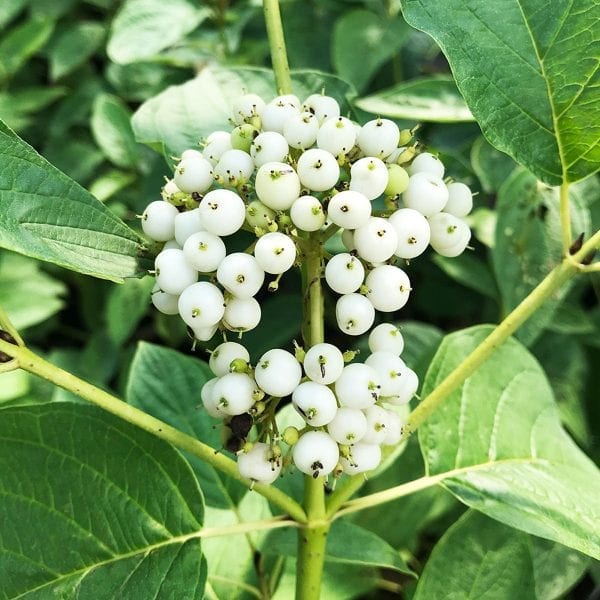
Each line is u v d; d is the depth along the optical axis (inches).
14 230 4.5
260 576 8.0
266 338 12.5
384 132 5.3
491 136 5.5
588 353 12.6
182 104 7.7
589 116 5.4
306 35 15.0
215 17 13.9
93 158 15.7
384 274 5.2
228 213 4.9
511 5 5.3
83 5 19.1
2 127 4.8
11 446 5.9
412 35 15.9
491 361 7.7
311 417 5.0
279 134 5.4
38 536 5.9
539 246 9.9
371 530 9.4
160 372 8.5
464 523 7.1
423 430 7.2
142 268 5.4
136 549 6.1
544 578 9.1
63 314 17.7
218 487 8.3
